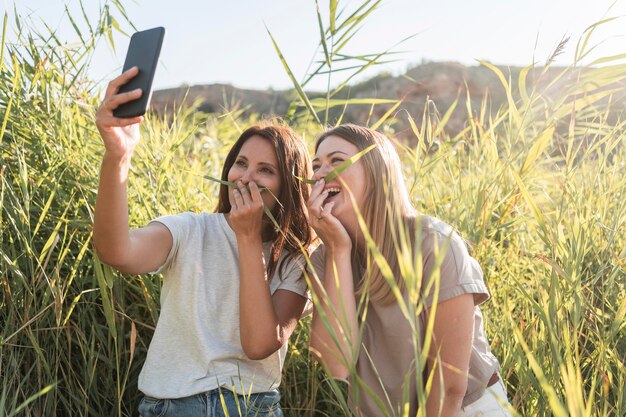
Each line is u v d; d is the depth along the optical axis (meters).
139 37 1.70
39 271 2.11
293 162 2.08
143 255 1.87
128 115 1.61
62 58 2.57
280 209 2.05
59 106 2.43
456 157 3.28
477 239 2.60
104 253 1.79
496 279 2.55
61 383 2.18
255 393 1.98
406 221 1.88
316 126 3.67
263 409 2.00
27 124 2.29
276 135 2.08
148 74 1.63
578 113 2.97
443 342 1.77
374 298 1.85
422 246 1.82
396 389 1.87
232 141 4.30
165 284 2.01
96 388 2.18
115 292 2.24
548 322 1.85
